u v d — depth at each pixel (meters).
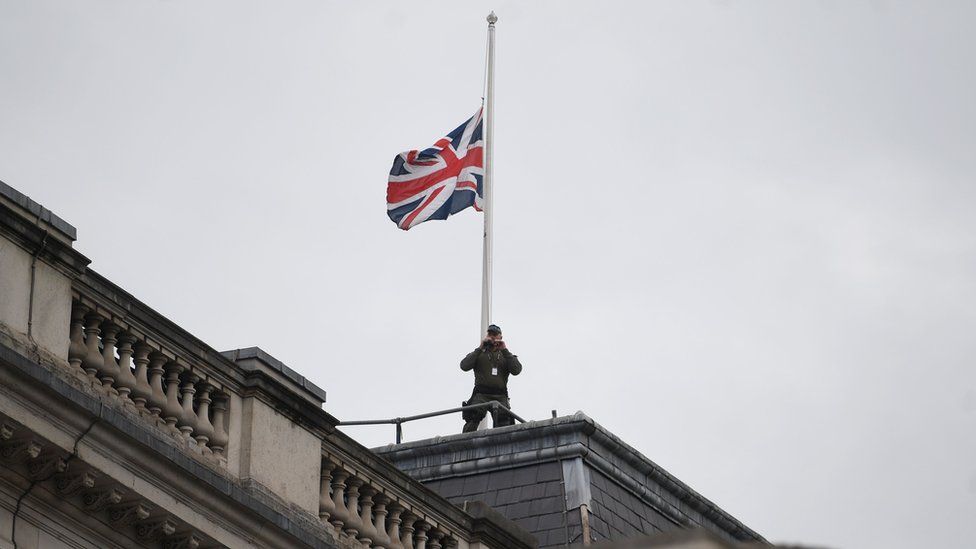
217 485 74.44
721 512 110.69
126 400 73.06
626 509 103.44
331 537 80.00
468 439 105.00
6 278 70.06
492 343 112.81
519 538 89.25
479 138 131.62
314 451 80.50
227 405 77.75
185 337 76.12
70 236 72.88
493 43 137.12
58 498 69.75
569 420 103.12
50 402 68.94
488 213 129.50
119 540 71.81
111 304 73.62
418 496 84.94
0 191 70.44
